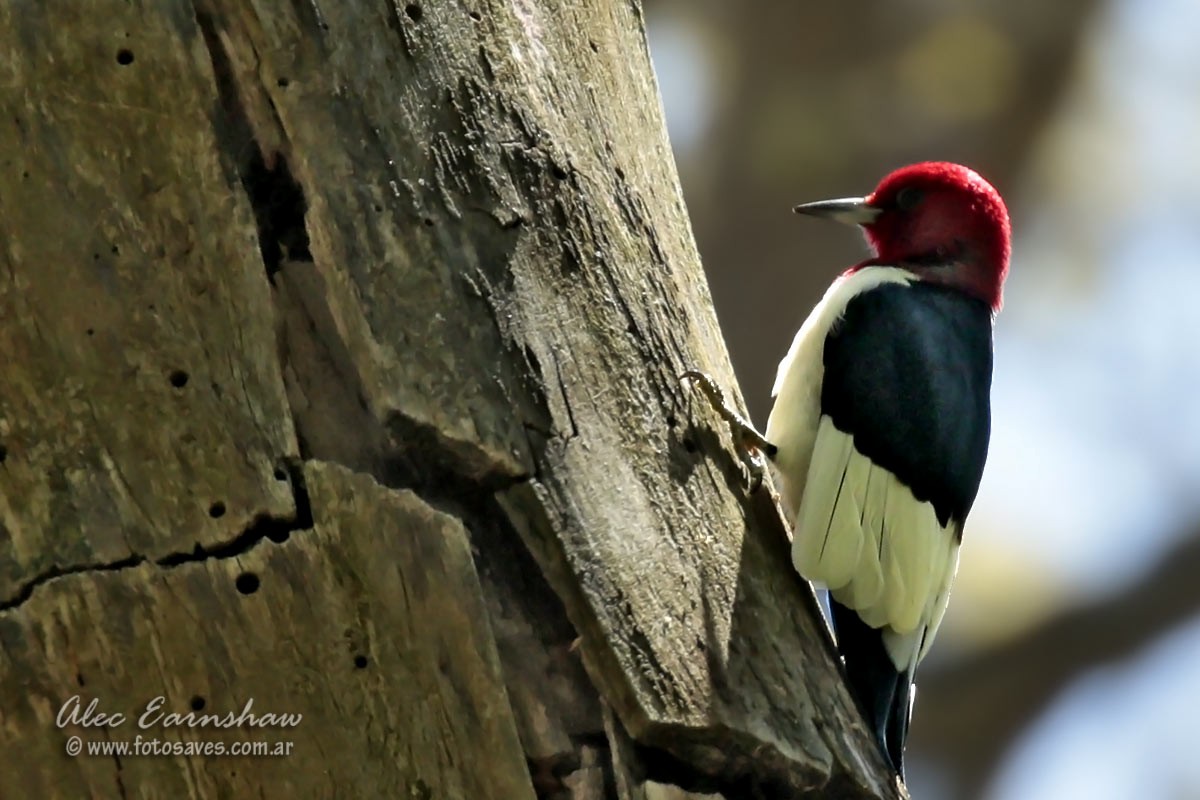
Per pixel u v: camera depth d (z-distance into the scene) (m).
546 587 6.51
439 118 6.74
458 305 6.54
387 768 6.18
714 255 17.95
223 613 6.16
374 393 6.36
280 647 6.17
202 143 6.34
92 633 6.12
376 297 6.43
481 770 6.20
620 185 7.60
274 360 6.32
